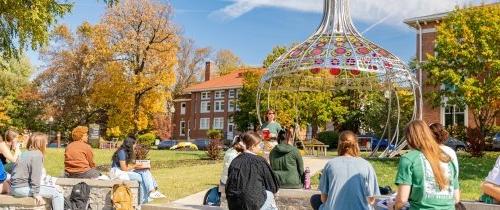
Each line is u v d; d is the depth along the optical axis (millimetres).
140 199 10398
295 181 8891
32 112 55156
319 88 24281
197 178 15688
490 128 26688
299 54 18094
